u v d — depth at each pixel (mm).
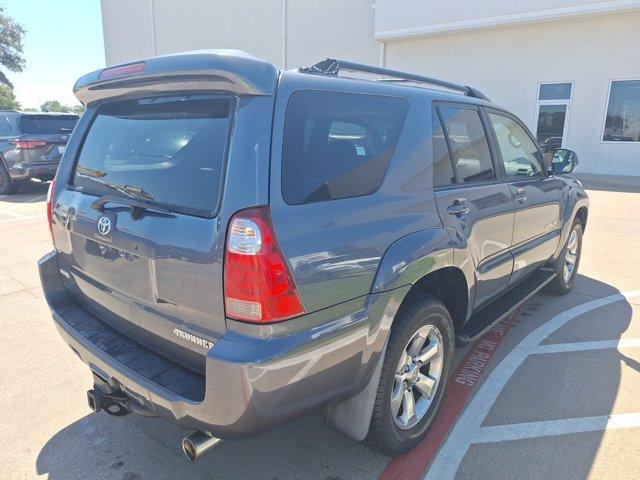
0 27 45031
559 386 3369
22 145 11258
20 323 4402
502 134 3660
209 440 2074
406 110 2660
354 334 2127
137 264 2211
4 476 2537
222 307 1894
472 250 2955
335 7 20062
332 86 2291
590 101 15188
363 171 2307
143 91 2410
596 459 2645
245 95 1974
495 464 2609
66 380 3463
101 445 2785
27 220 8906
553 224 4379
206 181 2010
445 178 2850
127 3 27141
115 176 2457
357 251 2146
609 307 4809
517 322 4449
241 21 22953
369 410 2348
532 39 15789
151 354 2311
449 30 16500
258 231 1828
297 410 2006
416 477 2523
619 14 14156
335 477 2529
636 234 7812
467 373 3547
